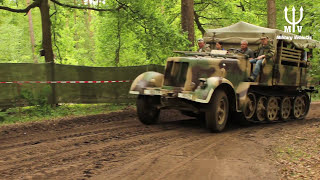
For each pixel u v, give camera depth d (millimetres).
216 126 7207
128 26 14195
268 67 8695
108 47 16141
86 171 4453
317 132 6859
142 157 5148
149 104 8141
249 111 8406
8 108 9242
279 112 9555
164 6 17109
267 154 5367
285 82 9305
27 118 8758
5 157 5152
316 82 10961
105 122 8312
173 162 4895
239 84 8078
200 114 8617
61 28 15219
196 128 7844
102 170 4496
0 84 9211
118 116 9305
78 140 6266
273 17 16266
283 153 5383
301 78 10109
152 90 7676
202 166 4707
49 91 9922
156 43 13344
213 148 5809
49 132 7012
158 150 5602
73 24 24312
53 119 8617
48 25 11914
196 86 7344
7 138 6461
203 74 7453
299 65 10086
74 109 10273
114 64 16234
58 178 4191
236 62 8031
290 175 4277
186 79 7324
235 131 7609
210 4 18016
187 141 6363
